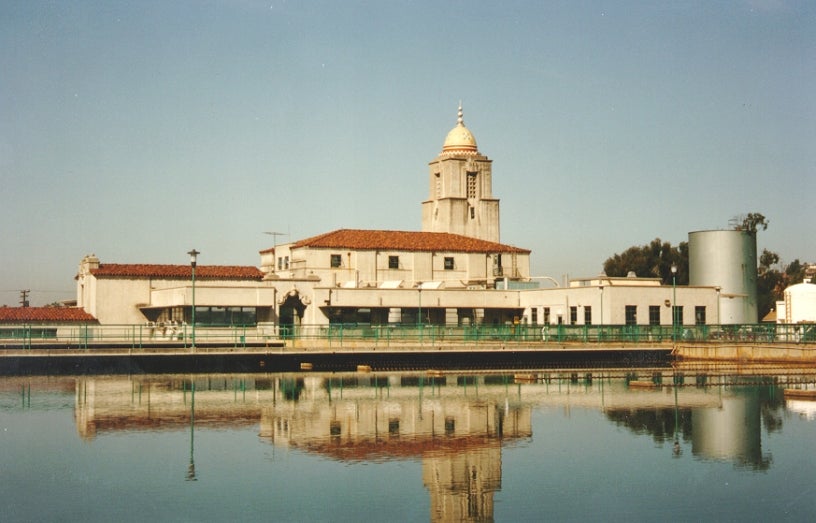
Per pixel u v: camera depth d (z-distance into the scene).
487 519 33.94
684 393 66.56
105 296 107.31
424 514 34.56
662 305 102.75
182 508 35.38
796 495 36.88
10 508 35.44
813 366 85.19
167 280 109.56
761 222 177.62
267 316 103.31
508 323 110.19
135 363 82.25
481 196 138.12
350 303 106.19
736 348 90.06
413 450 45.00
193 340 81.62
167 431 50.09
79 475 40.09
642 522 33.59
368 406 59.44
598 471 40.62
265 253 131.88
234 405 59.84
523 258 126.56
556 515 34.41
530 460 42.84
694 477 39.69
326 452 44.59
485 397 64.19
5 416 55.03
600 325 92.81
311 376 79.88
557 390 68.44
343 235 120.50
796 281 180.38
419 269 120.31
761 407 58.62
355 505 35.69
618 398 63.56
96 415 55.34
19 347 84.62
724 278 114.81
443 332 94.62
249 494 37.16
